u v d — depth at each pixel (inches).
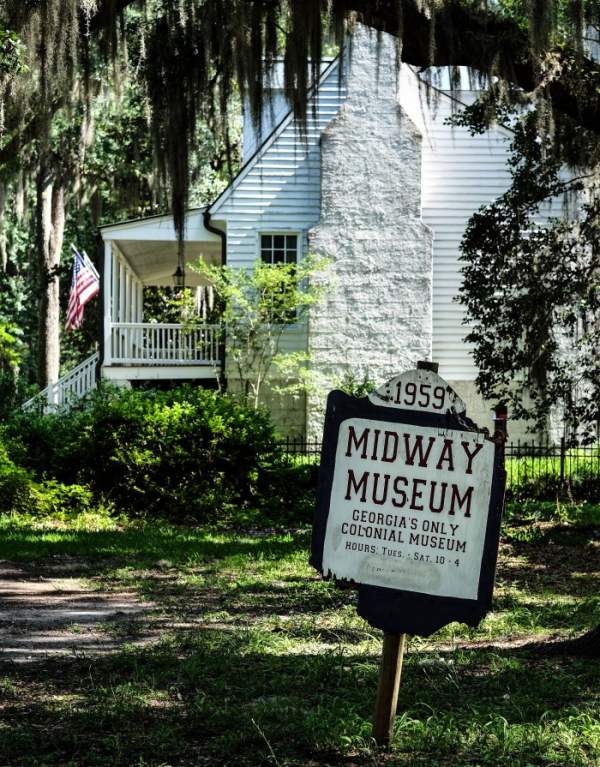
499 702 254.4
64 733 229.5
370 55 1016.9
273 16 556.7
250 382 1018.7
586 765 204.5
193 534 647.1
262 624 367.2
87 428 750.5
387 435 203.8
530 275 693.9
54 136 1132.5
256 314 993.5
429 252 1015.6
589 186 700.0
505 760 207.8
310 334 1009.5
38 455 775.1
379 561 202.8
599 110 504.4
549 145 642.8
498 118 700.7
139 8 568.7
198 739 225.5
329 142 1018.1
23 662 303.9
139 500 740.0
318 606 408.5
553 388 718.5
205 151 1028.5
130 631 354.6
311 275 1011.9
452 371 1029.8
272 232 1047.0
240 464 754.8
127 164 1206.3
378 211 1016.2
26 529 641.6
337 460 205.0
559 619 384.5
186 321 1051.3
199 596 434.9
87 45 564.1
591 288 688.4
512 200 697.6
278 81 1012.5
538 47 463.5
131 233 1041.5
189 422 753.6
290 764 206.7
